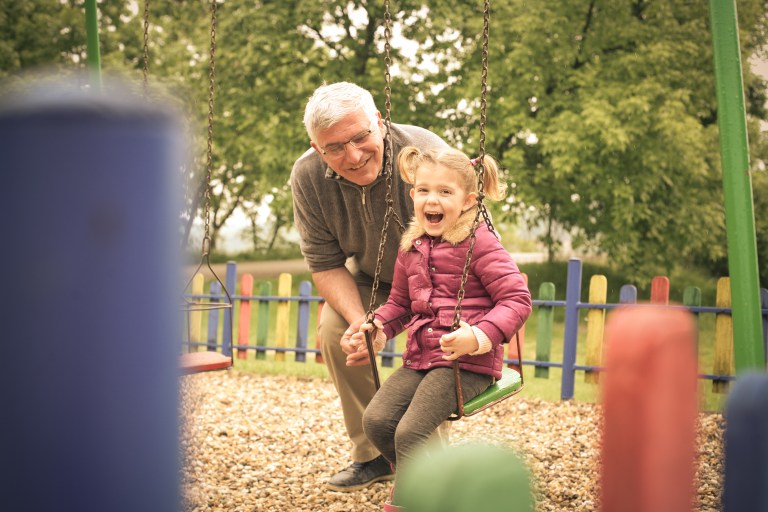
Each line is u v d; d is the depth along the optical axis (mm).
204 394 6785
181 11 17172
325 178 3195
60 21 15703
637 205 15156
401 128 3188
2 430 668
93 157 653
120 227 662
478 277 2797
